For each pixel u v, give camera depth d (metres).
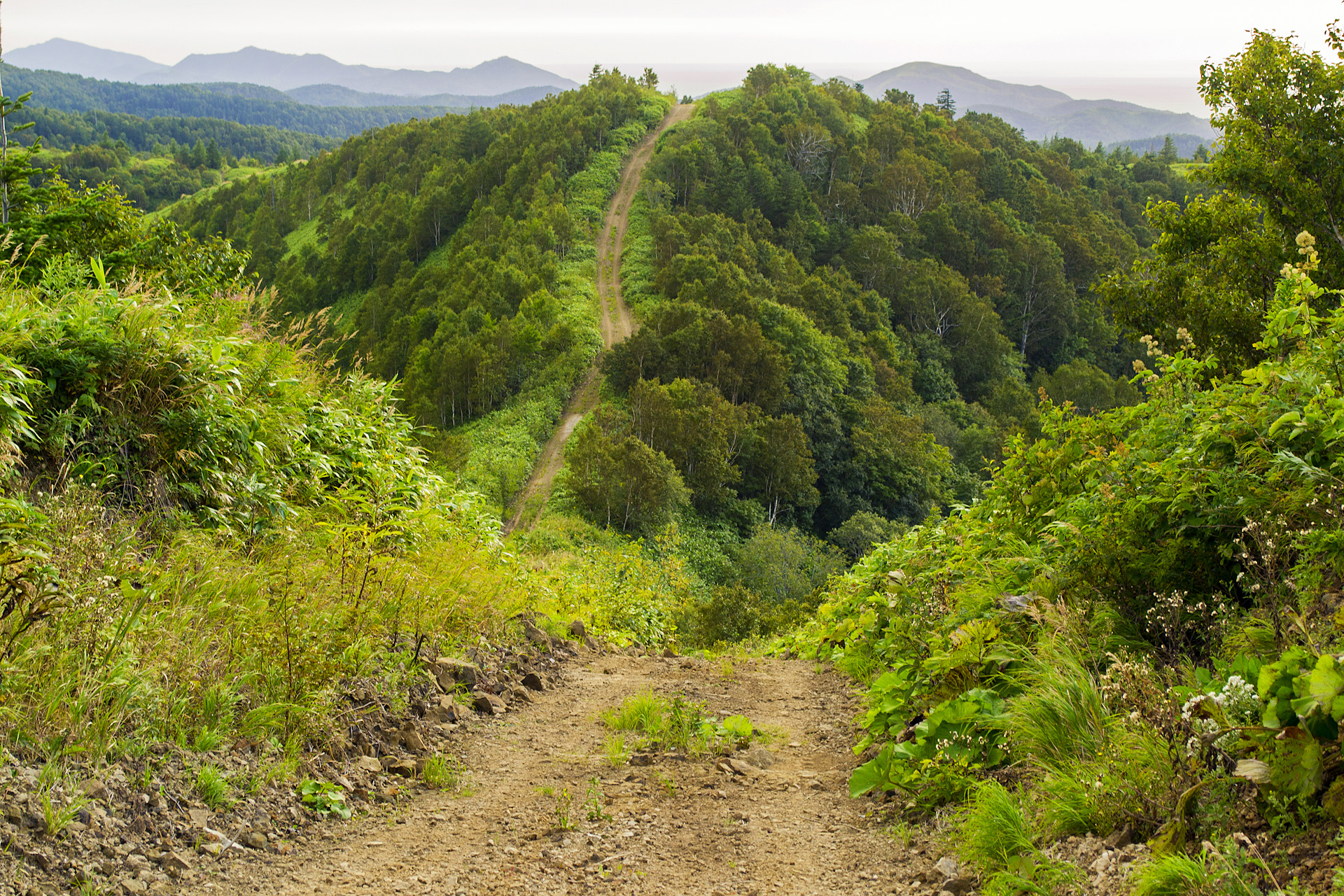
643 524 47.19
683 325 66.94
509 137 128.75
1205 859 2.25
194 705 3.49
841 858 3.16
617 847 3.23
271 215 149.12
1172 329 16.42
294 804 3.30
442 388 67.00
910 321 95.38
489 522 9.39
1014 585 5.09
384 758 4.07
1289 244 15.60
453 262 99.69
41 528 3.62
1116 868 2.41
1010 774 3.39
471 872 2.94
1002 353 91.31
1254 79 16.16
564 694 6.30
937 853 3.00
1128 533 4.26
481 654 6.28
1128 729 2.96
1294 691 2.39
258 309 8.05
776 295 82.06
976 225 107.81
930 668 4.30
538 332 69.88
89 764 2.86
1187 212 17.05
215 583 4.41
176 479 5.31
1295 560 3.68
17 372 4.46
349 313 115.06
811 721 5.79
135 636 3.50
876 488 63.72
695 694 6.61
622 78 154.12
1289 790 2.29
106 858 2.53
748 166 114.69
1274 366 4.44
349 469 7.42
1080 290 108.94
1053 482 6.02
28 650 3.03
